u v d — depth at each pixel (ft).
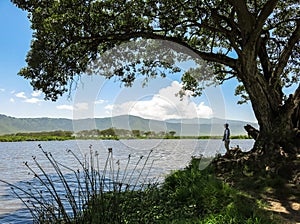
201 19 45.11
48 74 40.75
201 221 18.08
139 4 42.14
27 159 83.51
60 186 36.88
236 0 40.98
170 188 25.85
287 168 35.14
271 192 29.35
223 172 38.73
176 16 43.37
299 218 21.66
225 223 17.51
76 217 13.60
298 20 45.01
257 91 43.73
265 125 43.75
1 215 27.91
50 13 39.45
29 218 27.27
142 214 16.80
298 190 29.45
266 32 50.06
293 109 43.16
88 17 40.57
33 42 40.37
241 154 45.78
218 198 22.75
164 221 18.22
